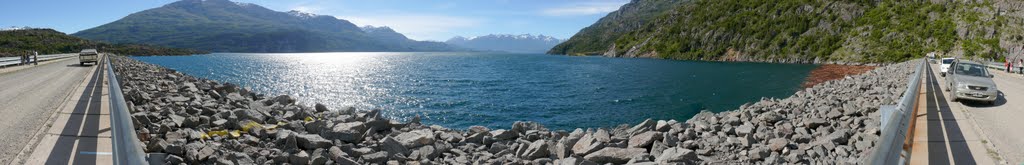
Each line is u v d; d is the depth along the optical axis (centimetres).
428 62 15488
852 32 14662
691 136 1241
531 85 5459
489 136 1278
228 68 10875
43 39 18400
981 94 1656
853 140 1092
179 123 1173
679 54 19675
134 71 4150
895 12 14500
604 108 3438
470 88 5072
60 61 5578
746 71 9194
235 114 1314
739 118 1666
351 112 1858
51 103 1525
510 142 1270
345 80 6562
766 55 16412
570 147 1160
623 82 6000
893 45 13262
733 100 4019
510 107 3472
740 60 17150
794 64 13612
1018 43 10994
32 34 18538
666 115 3120
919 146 1041
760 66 11875
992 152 984
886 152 668
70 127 1095
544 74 7750
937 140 1096
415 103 3741
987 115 1438
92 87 2155
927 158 957
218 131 1139
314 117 1698
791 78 7025
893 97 2058
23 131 1045
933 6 13862
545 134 1377
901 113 896
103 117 1234
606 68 10119
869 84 3077
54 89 2042
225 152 921
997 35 11481
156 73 4209
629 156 1017
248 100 2066
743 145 1128
